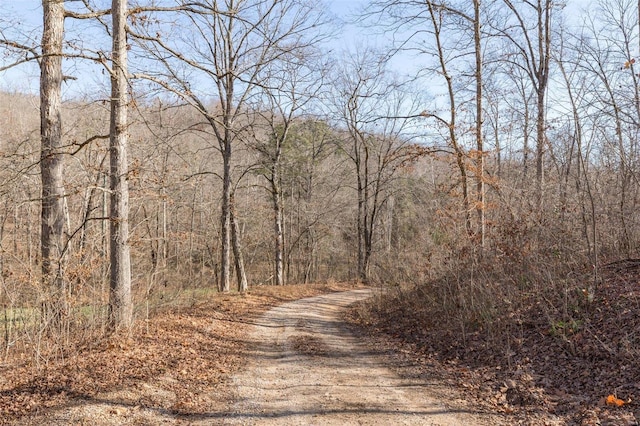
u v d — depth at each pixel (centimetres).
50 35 970
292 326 1351
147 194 1298
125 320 960
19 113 1794
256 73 1856
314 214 3506
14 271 931
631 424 515
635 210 1184
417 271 1603
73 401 603
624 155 1124
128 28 1005
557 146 1548
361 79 3028
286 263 3984
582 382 664
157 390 675
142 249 1888
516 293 1048
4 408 578
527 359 789
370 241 3328
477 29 1576
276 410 625
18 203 1081
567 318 866
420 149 1633
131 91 1038
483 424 574
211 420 588
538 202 1302
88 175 1373
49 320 817
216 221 2942
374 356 979
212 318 1302
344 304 2114
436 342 1041
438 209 1468
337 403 654
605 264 1052
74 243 1155
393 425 571
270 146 2903
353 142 3509
